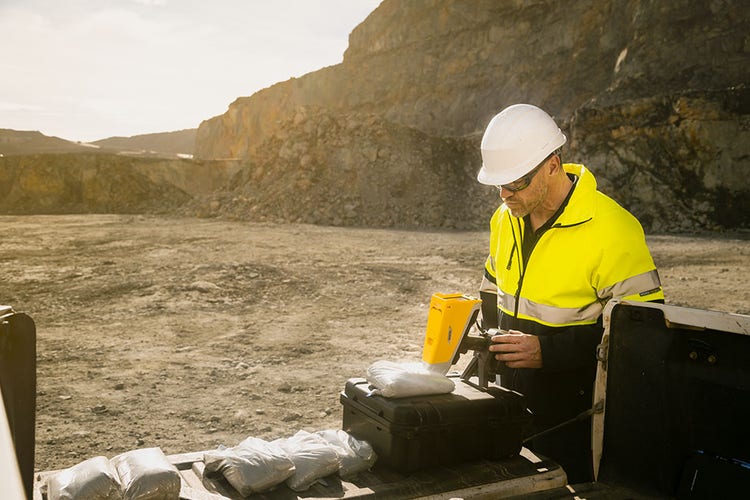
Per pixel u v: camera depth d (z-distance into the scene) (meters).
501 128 2.29
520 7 48.91
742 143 24.50
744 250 16.53
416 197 28.14
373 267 12.88
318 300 9.70
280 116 70.56
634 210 24.56
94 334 7.49
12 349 1.49
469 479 1.88
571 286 2.37
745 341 1.75
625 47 37.03
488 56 49.97
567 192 2.36
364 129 30.98
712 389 1.82
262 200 29.33
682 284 11.30
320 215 27.14
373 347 7.11
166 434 4.53
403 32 57.66
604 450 2.03
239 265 11.91
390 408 1.88
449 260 14.29
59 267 12.59
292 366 6.31
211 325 8.04
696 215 23.73
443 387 2.00
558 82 43.53
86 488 1.56
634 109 26.03
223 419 4.84
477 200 27.44
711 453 1.82
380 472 1.91
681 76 31.16
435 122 51.38
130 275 11.45
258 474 1.73
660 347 1.91
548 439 2.50
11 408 1.47
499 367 2.23
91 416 4.86
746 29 31.27
